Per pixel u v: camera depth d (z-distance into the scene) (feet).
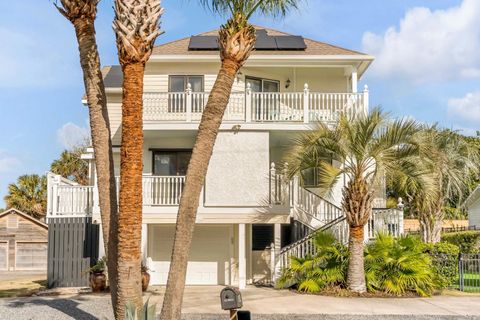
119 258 30.96
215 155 64.64
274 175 64.13
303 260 57.72
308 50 73.77
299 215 64.80
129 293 30.76
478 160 82.84
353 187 54.24
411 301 50.55
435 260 61.57
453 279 61.36
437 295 55.21
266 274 70.13
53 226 67.46
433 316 42.32
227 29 33.99
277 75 76.84
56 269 67.10
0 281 82.58
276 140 71.20
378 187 57.26
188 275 68.80
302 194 65.21
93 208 66.59
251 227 69.92
